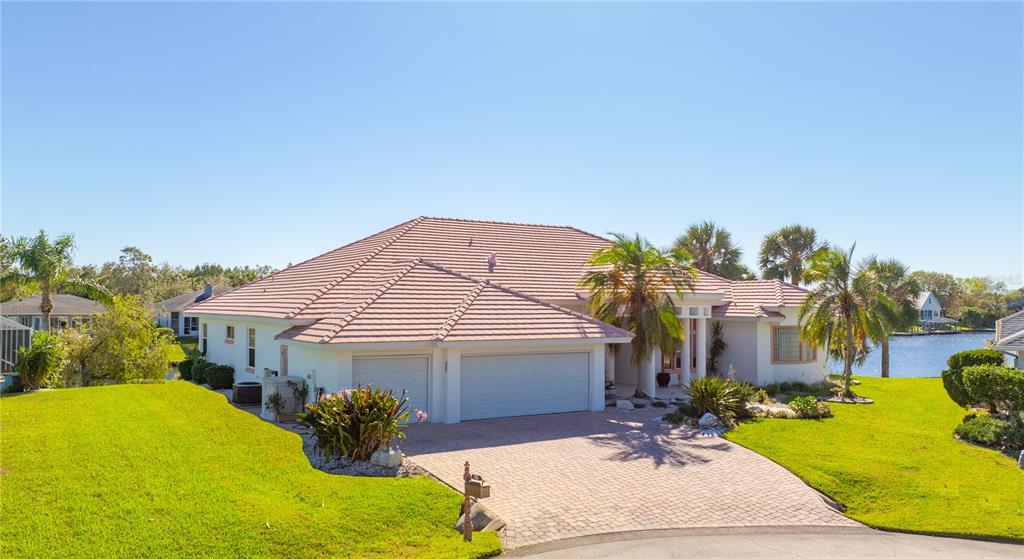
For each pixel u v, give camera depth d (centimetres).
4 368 2438
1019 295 9894
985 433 1727
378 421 1339
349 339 1747
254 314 2325
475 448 1577
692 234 4569
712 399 1944
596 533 1057
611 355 2459
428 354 1886
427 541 980
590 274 2361
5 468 1197
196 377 2811
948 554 1034
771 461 1515
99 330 2622
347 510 1053
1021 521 1177
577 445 1631
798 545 1045
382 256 2617
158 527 948
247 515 1005
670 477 1373
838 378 3216
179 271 8881
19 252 3484
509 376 1994
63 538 898
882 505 1266
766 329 2767
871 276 2472
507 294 2205
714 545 1027
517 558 952
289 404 1919
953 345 6812
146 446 1397
